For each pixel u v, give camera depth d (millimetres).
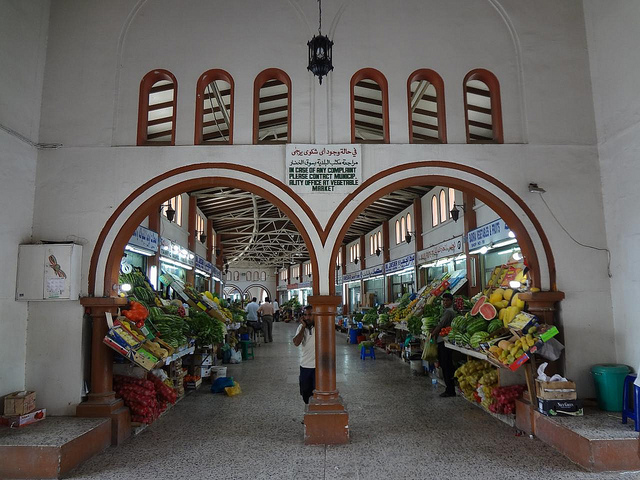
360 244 20922
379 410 6289
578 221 5574
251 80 5750
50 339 5156
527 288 5770
